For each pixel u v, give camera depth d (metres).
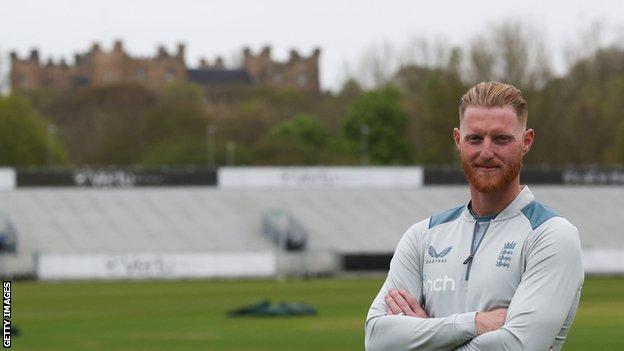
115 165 167.62
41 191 91.38
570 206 90.62
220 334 34.50
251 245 86.19
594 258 77.88
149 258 75.94
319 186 91.94
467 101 7.13
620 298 51.53
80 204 90.44
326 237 87.44
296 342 31.62
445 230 7.31
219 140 162.00
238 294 57.34
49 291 61.41
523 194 7.18
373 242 86.94
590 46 140.75
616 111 130.88
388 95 147.00
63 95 198.50
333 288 62.34
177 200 91.94
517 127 7.04
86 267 75.56
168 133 167.50
